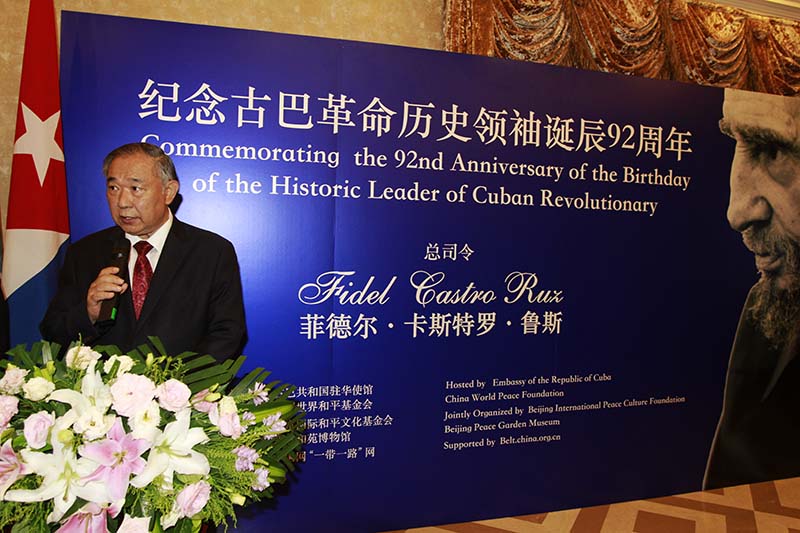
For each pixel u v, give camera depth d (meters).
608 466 3.12
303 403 2.67
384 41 3.04
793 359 3.39
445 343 2.86
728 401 3.30
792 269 3.37
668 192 3.16
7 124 2.65
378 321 2.76
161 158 2.34
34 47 2.37
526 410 2.98
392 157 2.76
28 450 0.88
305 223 2.67
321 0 2.95
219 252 2.45
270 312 2.63
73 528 0.89
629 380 3.13
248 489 1.07
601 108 3.05
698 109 3.20
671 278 3.18
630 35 3.31
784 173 3.33
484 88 2.88
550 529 2.84
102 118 2.44
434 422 2.85
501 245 2.92
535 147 2.96
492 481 2.94
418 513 2.83
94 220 2.42
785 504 3.12
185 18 2.78
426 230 2.82
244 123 2.59
